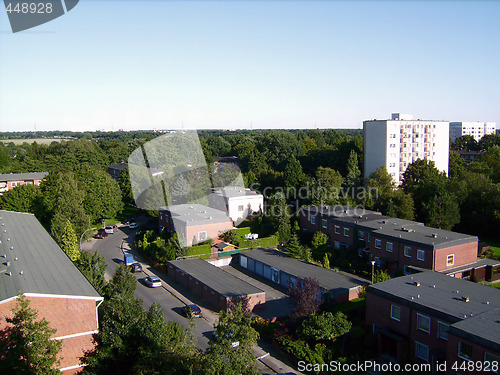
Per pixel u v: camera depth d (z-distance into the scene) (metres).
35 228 37.22
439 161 82.06
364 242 42.69
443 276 29.33
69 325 21.33
